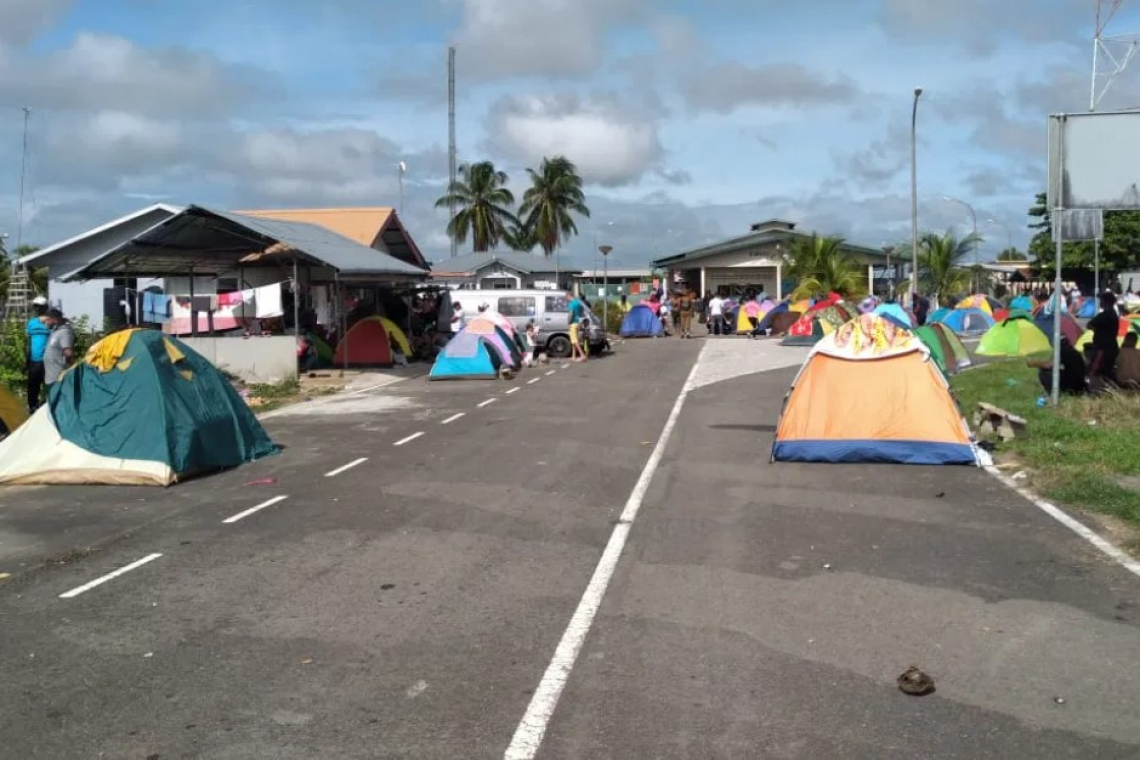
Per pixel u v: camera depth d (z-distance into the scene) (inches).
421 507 359.9
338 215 1337.4
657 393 746.8
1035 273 2412.6
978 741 167.6
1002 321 935.0
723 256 2183.8
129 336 440.8
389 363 999.6
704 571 271.4
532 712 181.9
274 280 1049.5
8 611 248.4
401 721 179.5
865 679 194.7
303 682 198.5
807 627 225.0
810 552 288.8
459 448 497.4
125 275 914.7
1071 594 244.8
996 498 353.4
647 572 271.6
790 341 1197.7
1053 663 201.5
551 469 434.0
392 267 976.9
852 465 424.8
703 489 384.5
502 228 2568.9
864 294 1521.9
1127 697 184.5
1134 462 382.3
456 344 889.5
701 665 203.3
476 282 1849.2
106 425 423.2
